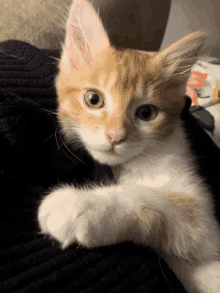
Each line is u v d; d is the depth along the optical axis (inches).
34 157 3.6
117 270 2.7
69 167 4.0
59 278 2.3
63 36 5.9
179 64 4.8
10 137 3.2
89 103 4.5
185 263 4.1
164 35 8.8
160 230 3.6
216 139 7.0
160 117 4.6
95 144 4.3
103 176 4.2
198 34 4.9
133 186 3.9
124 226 3.1
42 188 3.6
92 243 2.8
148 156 4.6
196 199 4.2
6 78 3.9
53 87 4.6
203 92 7.9
